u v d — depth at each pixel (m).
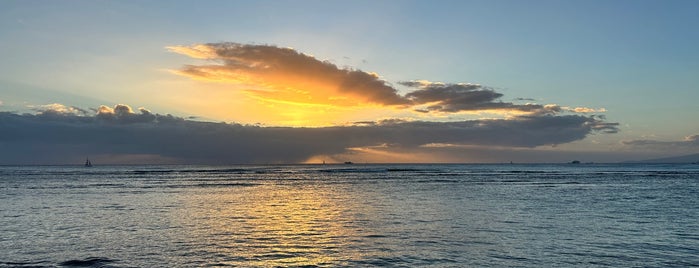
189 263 22.48
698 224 33.84
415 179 117.62
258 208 46.22
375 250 25.23
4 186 83.62
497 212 41.75
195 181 106.50
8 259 23.38
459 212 41.91
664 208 44.34
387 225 34.12
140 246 26.42
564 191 69.12
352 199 56.72
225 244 26.95
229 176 142.62
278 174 165.88
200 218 38.34
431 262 22.56
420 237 29.08
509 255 23.92
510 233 30.36
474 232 30.80
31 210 44.22
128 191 70.88
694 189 72.62
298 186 86.56
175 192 69.12
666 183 91.50
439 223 34.97
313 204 50.25
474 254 24.17
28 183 94.62
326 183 98.44
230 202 52.75
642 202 50.66
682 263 22.11
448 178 122.81
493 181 103.44
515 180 108.19
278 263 22.44
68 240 28.30
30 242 27.70
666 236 28.98
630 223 34.44
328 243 27.22
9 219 37.72
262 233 30.70
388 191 71.31
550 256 23.64
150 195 62.91
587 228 32.22
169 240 28.22
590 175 141.00
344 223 35.19
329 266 21.84
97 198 57.75
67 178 122.50
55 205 49.03
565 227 32.69
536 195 61.50
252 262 22.62
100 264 22.34
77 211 43.38
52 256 24.02
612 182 96.31
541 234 29.88
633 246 25.95
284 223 35.34
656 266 21.59
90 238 28.92
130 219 37.69
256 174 165.38
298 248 25.83
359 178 126.88
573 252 24.50
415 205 48.59
